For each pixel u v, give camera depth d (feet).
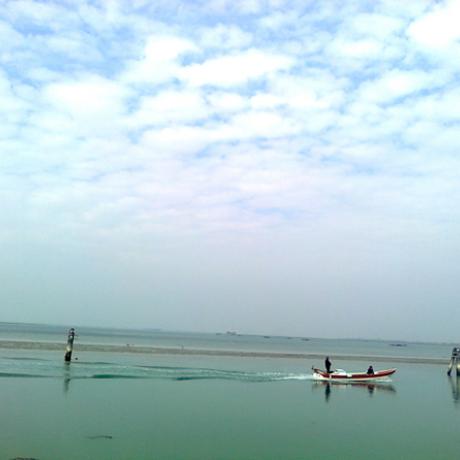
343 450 87.66
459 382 204.33
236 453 82.48
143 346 345.10
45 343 301.43
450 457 87.35
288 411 119.96
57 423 94.48
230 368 205.87
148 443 85.15
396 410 129.39
